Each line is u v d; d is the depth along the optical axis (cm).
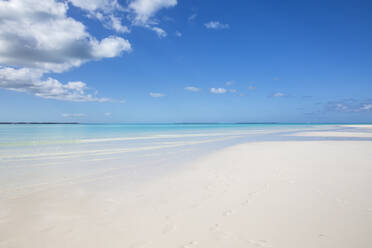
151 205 459
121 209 438
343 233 344
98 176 703
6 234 338
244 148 1400
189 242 320
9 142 1728
